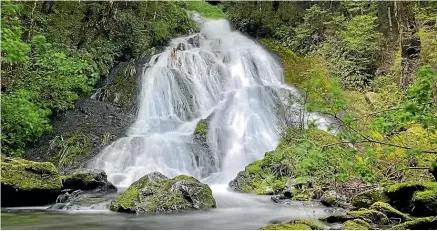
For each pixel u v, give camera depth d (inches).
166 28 734.5
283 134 425.1
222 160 462.0
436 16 520.4
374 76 631.2
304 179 271.3
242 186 371.6
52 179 304.7
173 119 560.4
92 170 333.4
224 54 727.7
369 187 286.5
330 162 274.5
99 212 267.0
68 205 283.6
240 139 502.9
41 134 427.2
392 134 265.9
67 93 486.0
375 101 516.7
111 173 417.1
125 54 642.2
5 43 282.5
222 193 358.6
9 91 412.2
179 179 296.8
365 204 263.6
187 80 628.1
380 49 647.1
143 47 660.7
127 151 448.8
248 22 824.9
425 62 484.4
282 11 809.5
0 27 278.8
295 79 672.4
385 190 259.0
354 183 302.2
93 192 320.5
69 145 452.4
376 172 264.5
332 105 216.2
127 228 223.3
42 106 457.4
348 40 644.1
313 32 745.0
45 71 456.4
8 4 290.7
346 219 230.2
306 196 310.7
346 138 215.0
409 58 428.1
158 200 273.9
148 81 602.5
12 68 441.4
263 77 693.9
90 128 490.6
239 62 711.7
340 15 737.0
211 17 893.2
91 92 563.2
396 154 266.5
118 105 556.7
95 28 618.8
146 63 640.4
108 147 456.1
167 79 609.9
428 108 190.5
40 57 451.8
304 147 229.1
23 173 296.0
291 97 497.0
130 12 684.1
